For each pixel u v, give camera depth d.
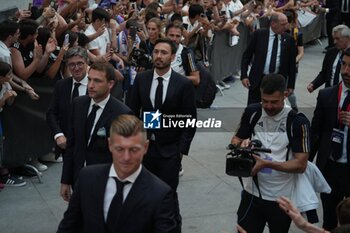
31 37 6.93
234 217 6.15
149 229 3.13
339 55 6.63
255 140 4.23
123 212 3.11
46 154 7.42
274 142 4.26
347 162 5.00
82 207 3.22
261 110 4.31
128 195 3.13
